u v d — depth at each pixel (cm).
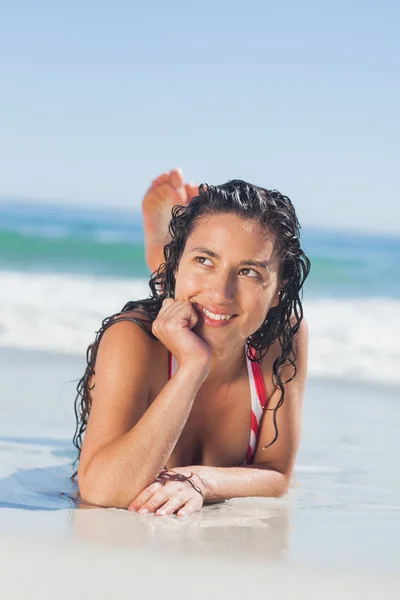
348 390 674
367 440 480
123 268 1962
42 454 395
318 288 1714
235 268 296
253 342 333
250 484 325
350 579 223
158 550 237
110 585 209
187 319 299
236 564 229
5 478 345
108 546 237
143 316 323
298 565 232
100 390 307
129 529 260
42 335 893
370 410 584
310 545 256
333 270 2045
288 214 310
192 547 243
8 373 628
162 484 297
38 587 206
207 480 312
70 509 286
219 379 323
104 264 2014
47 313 1041
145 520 275
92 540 243
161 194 555
